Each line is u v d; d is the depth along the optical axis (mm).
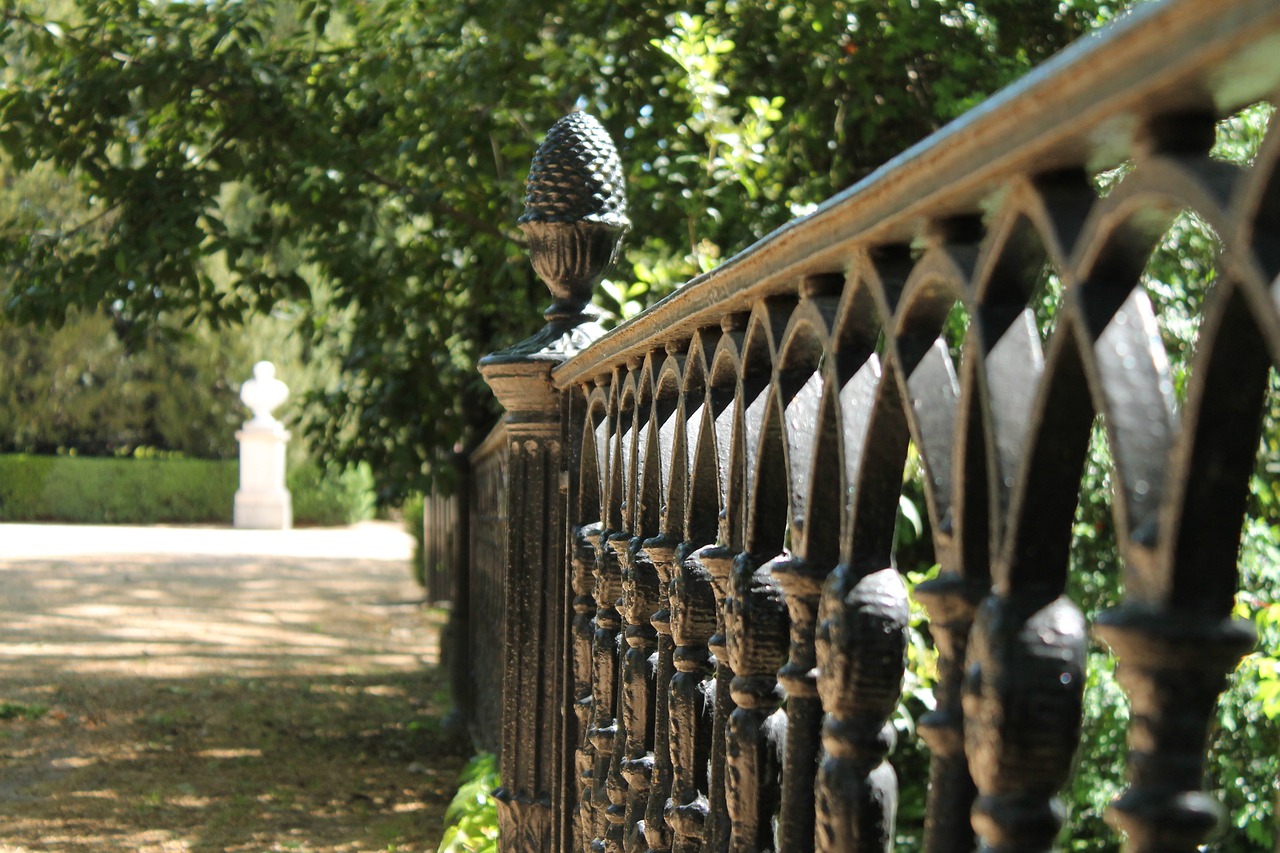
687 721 1732
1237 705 3848
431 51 6859
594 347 2365
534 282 6875
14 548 18938
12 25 7520
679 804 1734
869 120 5883
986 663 787
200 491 27797
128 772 5891
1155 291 3875
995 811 780
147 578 15211
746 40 6039
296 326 8234
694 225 5355
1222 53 553
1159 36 586
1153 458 674
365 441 7543
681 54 4969
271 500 26922
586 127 3129
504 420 3119
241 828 5004
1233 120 3945
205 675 8570
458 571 7172
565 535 2867
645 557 2047
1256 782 3949
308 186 6668
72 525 26203
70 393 27344
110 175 7098
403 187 6875
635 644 2088
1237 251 571
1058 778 777
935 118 5836
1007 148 746
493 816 3889
